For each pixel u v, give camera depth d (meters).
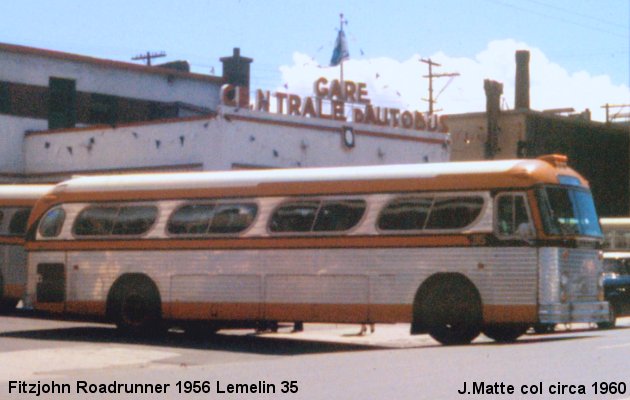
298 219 21.81
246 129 39.09
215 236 22.56
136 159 40.81
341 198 21.52
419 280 20.59
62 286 24.12
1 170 45.31
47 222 24.53
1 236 29.06
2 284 28.94
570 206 20.67
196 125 38.94
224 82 55.34
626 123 82.44
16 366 17.39
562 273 20.08
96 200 24.05
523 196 20.11
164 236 23.09
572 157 70.12
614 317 29.56
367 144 43.75
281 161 40.25
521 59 69.62
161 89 52.31
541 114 67.69
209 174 23.09
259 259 22.06
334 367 15.51
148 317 23.19
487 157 66.69
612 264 30.69
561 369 14.23
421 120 46.31
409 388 12.52
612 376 13.28
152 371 16.08
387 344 23.42
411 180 20.98
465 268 20.31
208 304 22.48
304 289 21.56
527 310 19.86
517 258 20.00
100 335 23.81
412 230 20.77
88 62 49.22
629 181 74.38
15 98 46.19
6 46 45.88
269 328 23.66
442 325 20.42
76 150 43.25
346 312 21.16
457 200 20.55
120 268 23.52
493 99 66.75
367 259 21.06
